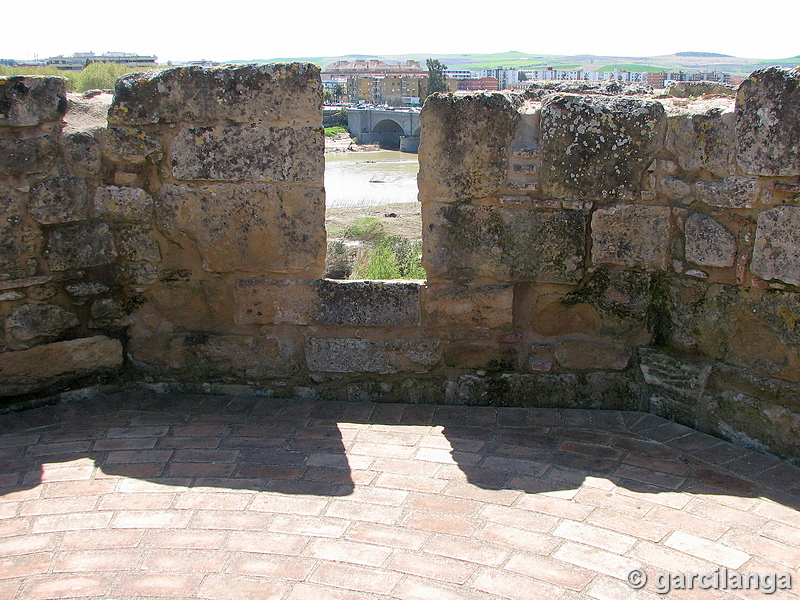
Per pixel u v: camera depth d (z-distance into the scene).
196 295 4.29
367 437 3.77
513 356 4.12
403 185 34.62
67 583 2.63
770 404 3.46
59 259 4.00
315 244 4.11
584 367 4.05
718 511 3.01
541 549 2.78
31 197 3.87
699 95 4.02
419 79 131.38
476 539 2.85
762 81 3.18
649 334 3.93
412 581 2.61
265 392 4.34
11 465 3.48
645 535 2.86
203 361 4.34
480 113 3.75
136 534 2.93
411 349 4.16
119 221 4.14
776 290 3.34
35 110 3.81
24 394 4.08
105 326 4.27
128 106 3.98
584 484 3.25
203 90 3.93
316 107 3.93
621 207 3.73
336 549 2.80
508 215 3.88
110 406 4.16
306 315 4.21
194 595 2.56
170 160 4.06
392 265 7.05
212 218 4.10
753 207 3.33
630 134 3.63
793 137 3.12
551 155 3.75
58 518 3.04
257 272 4.19
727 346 3.62
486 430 3.82
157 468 3.45
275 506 3.12
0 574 2.69
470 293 4.02
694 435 3.70
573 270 3.87
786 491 3.16
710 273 3.57
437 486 3.26
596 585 2.57
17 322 3.95
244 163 4.01
